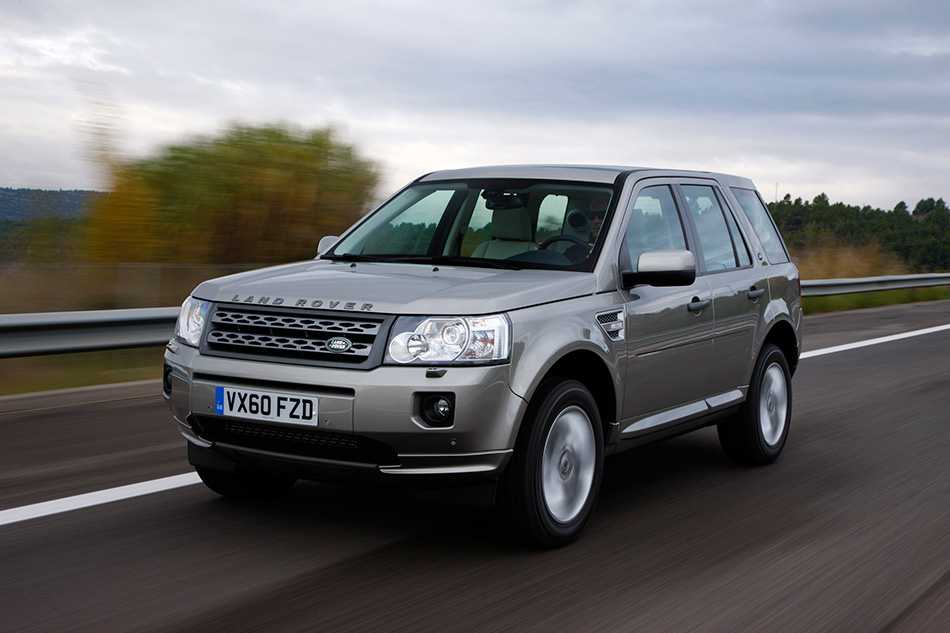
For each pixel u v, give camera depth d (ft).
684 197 18.45
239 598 11.82
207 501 16.03
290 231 38.50
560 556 13.71
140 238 35.60
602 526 15.34
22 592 11.95
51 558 13.21
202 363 13.65
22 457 18.85
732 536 14.89
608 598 12.07
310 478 13.61
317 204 39.01
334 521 15.03
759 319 19.49
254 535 14.30
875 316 53.72
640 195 16.98
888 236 65.51
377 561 13.28
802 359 35.73
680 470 19.43
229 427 13.60
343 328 12.92
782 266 21.18
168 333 28.07
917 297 68.69
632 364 15.43
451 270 15.16
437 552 13.70
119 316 26.32
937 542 14.73
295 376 12.89
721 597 12.19
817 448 21.61
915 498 17.38
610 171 17.34
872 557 13.93
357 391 12.53
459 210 17.25
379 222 17.99
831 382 30.66
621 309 15.23
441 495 13.19
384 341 12.72
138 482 17.16
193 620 11.10
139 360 30.14
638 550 14.08
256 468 13.94
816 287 54.65
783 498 17.30
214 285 14.44
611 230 15.83
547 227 16.22
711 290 17.85
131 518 15.08
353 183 40.11
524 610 11.60
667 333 16.31
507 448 13.01
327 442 12.95
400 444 12.63
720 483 18.35
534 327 13.44
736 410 19.19
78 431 21.15
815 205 64.69
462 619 11.27
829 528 15.40
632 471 19.33
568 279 14.64
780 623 11.35
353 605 11.64
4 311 28.89
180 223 36.45
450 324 12.75
